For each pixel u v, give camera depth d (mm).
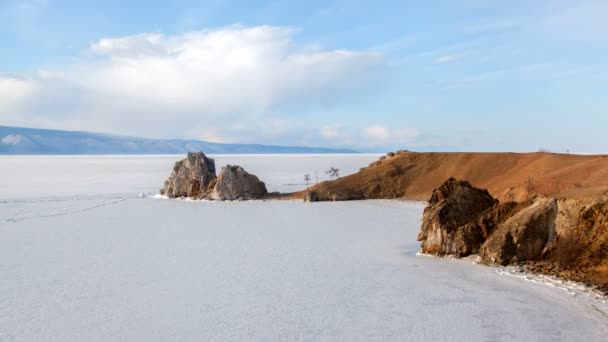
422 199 108688
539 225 42219
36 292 39531
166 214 94188
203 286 40750
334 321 31812
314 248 56844
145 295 38312
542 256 41406
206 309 34688
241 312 33969
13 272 46438
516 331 28547
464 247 46625
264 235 67312
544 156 105250
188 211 99062
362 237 63812
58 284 41906
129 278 43719
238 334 29906
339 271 44938
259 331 30359
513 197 80750
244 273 45031
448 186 53031
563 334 27766
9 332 30797
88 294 38812
